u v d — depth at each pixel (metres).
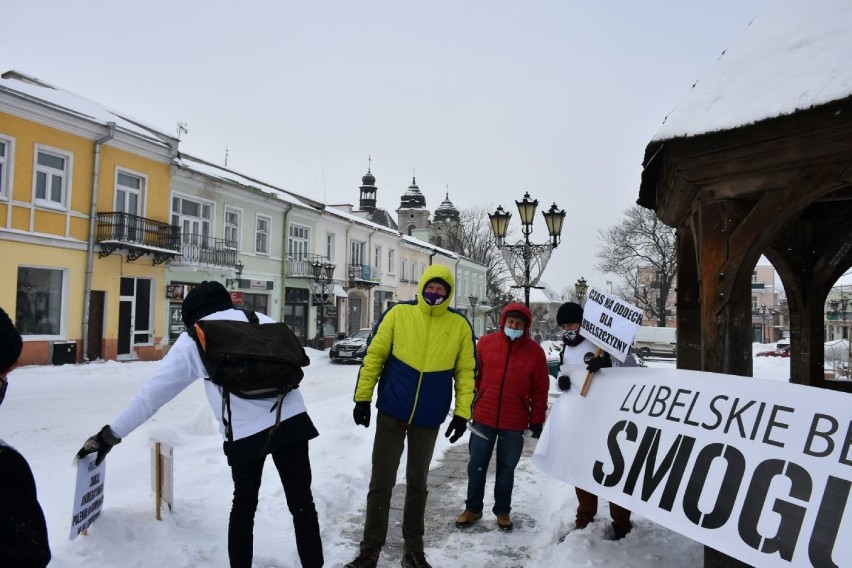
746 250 2.92
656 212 4.27
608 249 47.28
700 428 3.05
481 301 53.59
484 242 61.72
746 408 2.89
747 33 3.19
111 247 17.98
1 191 15.41
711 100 3.02
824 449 2.56
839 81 2.45
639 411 3.45
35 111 15.91
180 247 20.28
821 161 2.63
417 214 69.25
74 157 17.12
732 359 3.01
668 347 43.28
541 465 3.99
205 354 2.84
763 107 2.71
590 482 3.56
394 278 38.81
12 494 1.50
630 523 4.04
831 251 4.80
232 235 23.84
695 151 3.07
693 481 2.97
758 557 2.58
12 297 15.61
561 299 95.75
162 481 3.70
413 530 3.55
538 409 4.35
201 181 21.67
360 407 3.51
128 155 18.73
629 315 3.78
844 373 17.30
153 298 19.89
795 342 5.08
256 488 2.95
